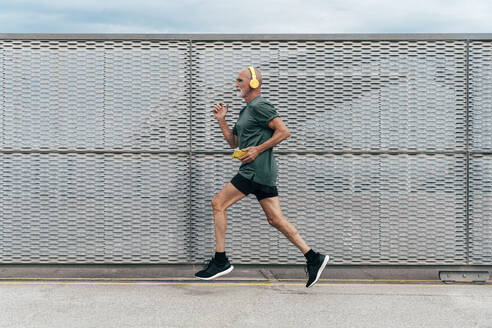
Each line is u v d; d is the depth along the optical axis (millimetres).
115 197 4766
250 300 4012
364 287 4500
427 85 4742
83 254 4777
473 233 4770
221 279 4770
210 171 4777
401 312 3711
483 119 4746
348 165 4773
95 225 4773
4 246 4770
